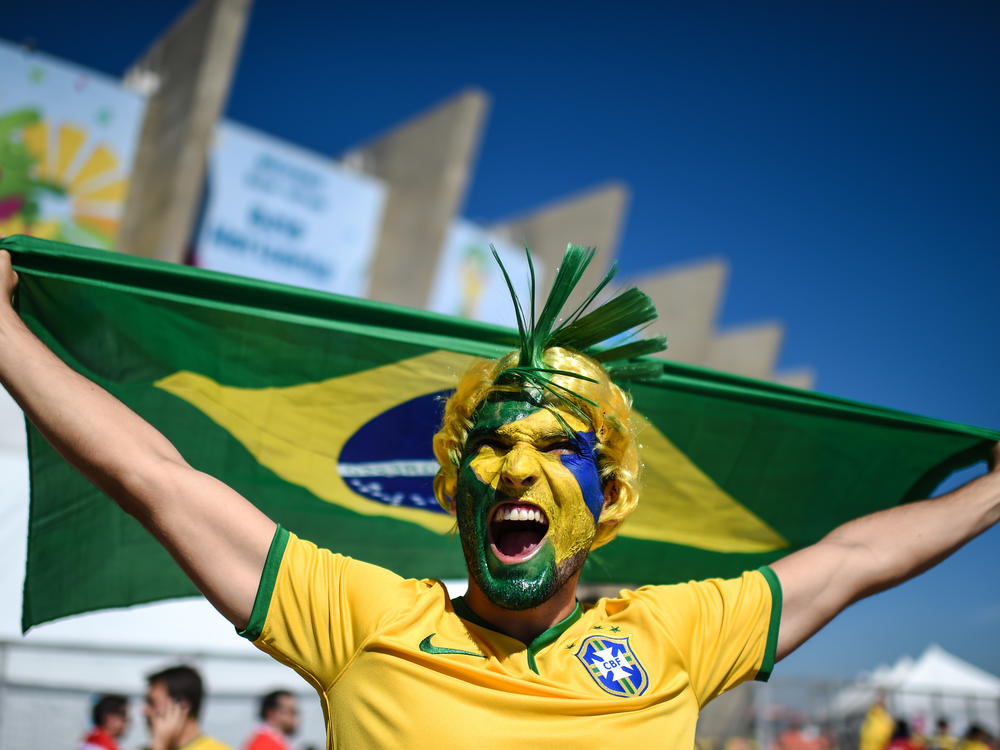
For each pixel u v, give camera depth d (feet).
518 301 5.86
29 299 6.35
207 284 6.61
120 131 35.42
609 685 5.15
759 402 7.70
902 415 7.52
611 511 5.98
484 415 5.71
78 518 6.97
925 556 6.29
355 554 8.21
